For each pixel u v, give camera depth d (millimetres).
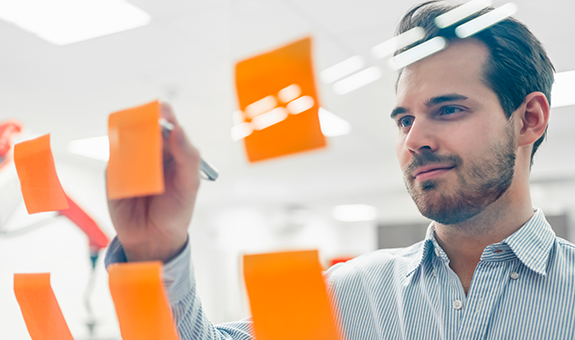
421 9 561
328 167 1615
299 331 328
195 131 2609
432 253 619
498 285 549
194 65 2316
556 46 1741
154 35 2066
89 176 3475
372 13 948
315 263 333
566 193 3498
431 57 526
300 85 319
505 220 557
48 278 432
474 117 510
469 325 545
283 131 319
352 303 652
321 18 1492
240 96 335
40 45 2115
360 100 1286
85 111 2666
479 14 531
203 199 2641
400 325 603
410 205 3281
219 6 1804
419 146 516
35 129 2678
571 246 579
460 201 513
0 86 2371
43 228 3354
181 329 457
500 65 525
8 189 1592
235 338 585
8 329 2748
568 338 507
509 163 532
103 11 1910
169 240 415
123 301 357
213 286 2977
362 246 3139
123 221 408
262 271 344
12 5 1852
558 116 2832
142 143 326
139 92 2566
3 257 3146
